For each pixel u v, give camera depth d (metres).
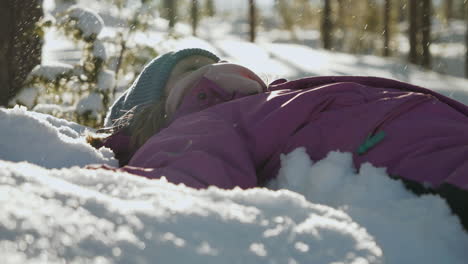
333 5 17.28
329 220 0.97
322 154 1.65
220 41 13.98
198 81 1.99
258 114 1.77
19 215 0.72
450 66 16.05
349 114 1.67
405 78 9.75
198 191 1.06
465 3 15.95
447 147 1.51
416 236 1.18
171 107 1.99
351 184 1.48
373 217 1.23
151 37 4.47
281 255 0.84
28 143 1.80
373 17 16.97
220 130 1.69
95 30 4.13
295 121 1.71
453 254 1.16
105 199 0.86
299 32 22.89
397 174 1.47
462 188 1.30
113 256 0.70
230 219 0.90
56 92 4.05
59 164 1.78
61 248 0.68
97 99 4.05
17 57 4.05
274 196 1.04
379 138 1.58
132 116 2.14
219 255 0.79
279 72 10.00
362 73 10.27
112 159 1.92
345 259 0.86
